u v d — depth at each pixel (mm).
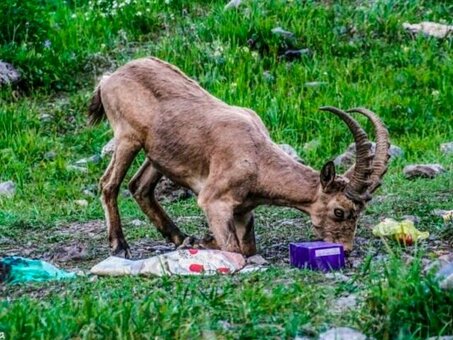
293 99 19266
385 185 15656
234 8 22609
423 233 12023
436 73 20484
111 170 12312
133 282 9711
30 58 20875
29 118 19359
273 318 8133
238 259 10398
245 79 20203
